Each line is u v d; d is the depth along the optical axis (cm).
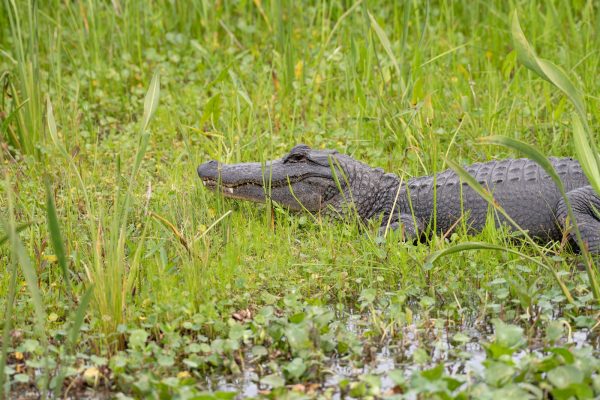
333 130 1459
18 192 1235
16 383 808
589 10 1742
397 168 1319
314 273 1009
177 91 1625
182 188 1215
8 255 1052
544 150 1336
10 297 739
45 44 1753
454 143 1354
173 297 910
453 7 1853
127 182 1271
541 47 1698
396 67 1406
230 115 1444
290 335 824
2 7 1728
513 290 959
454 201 1163
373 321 900
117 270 880
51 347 823
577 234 887
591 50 1622
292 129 1414
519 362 794
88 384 801
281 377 807
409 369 831
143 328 877
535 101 1468
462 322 924
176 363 834
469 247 905
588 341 874
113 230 895
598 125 1354
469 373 768
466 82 1550
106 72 1655
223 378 821
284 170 1213
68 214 1085
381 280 992
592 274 899
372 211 1216
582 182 1138
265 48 1739
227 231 1056
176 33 1814
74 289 931
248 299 942
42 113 1423
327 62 1664
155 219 1049
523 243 1066
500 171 1172
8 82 1441
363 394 761
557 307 952
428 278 1001
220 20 1767
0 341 856
